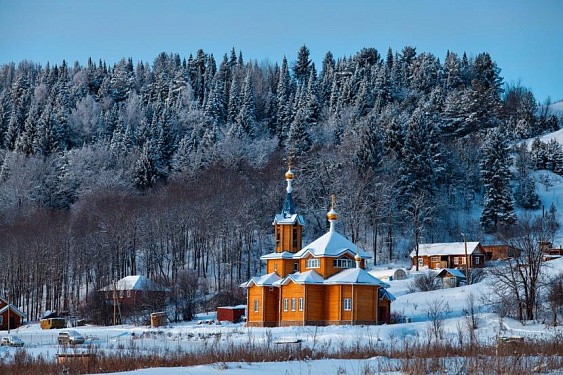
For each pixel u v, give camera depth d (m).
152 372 42.72
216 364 46.00
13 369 47.47
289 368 44.75
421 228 168.62
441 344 58.09
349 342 70.25
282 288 105.62
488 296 101.62
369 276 101.44
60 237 169.62
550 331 75.06
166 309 133.62
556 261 108.56
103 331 108.19
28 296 160.25
